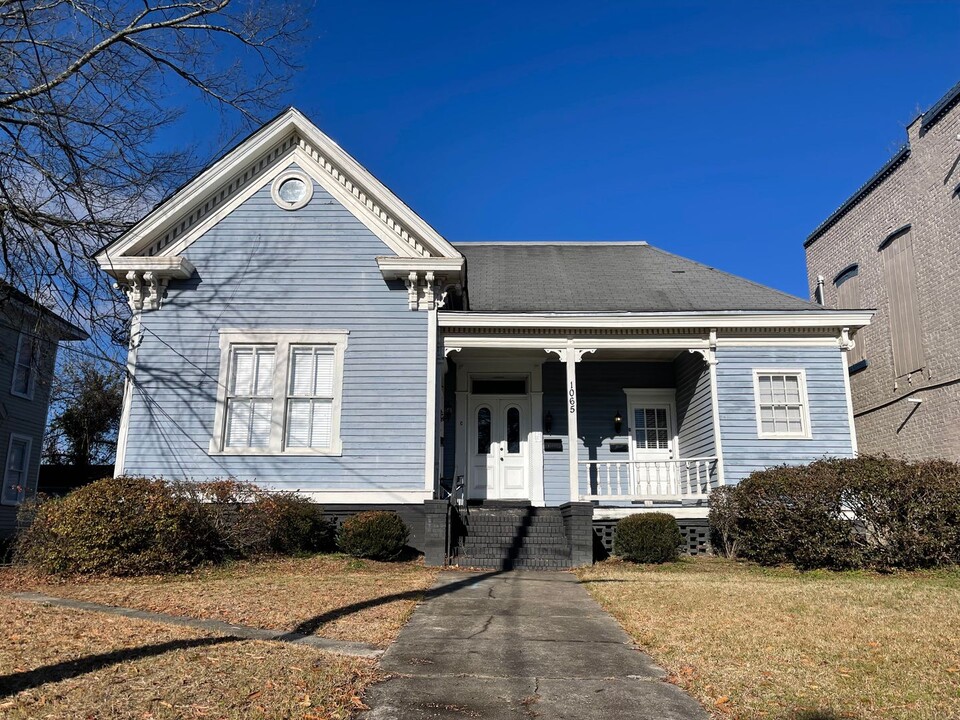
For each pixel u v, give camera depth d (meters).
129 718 4.70
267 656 6.12
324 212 14.93
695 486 16.16
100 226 13.23
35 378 22.56
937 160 16.86
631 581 10.56
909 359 17.88
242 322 14.45
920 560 11.45
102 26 12.02
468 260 19.48
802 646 6.77
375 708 5.18
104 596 9.02
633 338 15.26
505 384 17.59
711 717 5.09
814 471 12.34
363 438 13.98
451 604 8.84
